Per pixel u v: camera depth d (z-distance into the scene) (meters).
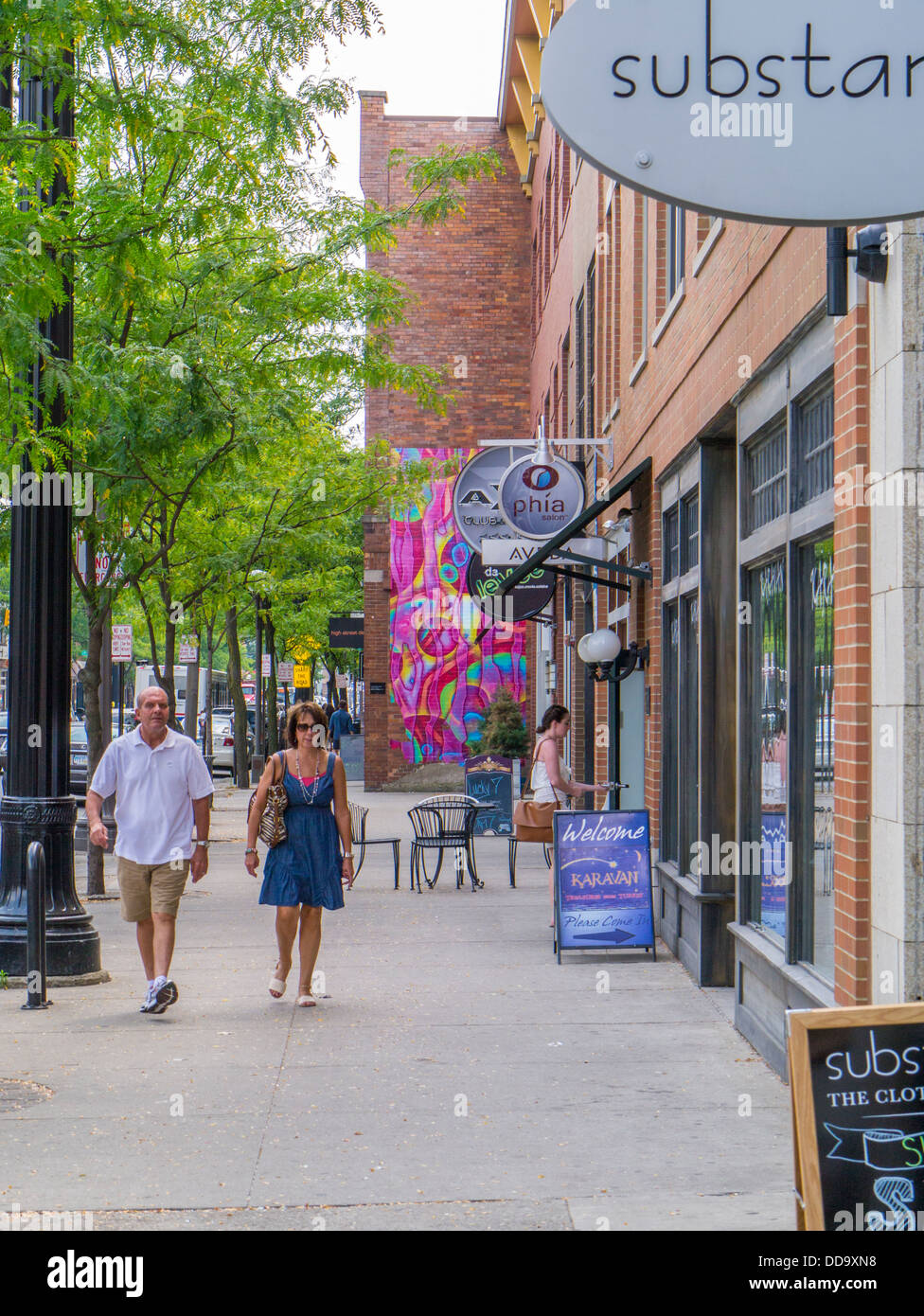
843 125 8.07
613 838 18.58
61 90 13.87
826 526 11.20
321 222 25.98
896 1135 6.99
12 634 17.00
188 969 17.62
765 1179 9.34
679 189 8.09
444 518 54.62
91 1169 9.62
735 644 17.17
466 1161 9.77
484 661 54.75
